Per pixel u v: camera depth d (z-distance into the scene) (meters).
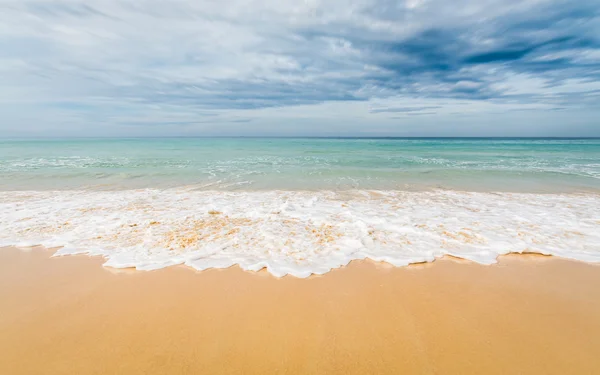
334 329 2.95
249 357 2.57
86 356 2.56
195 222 6.28
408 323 3.05
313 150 29.48
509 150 29.47
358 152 27.00
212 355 2.59
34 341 2.74
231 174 13.52
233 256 4.62
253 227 5.98
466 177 12.95
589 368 2.46
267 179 12.31
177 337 2.80
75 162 17.69
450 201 8.55
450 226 6.07
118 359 2.54
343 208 7.63
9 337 2.78
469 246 5.06
